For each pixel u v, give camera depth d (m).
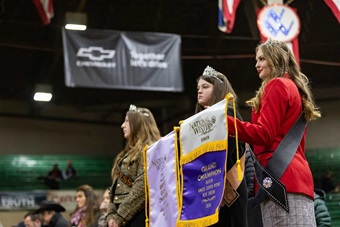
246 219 3.74
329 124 20.22
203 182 3.71
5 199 19.59
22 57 19.91
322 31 18.75
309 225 3.68
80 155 22.12
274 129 3.70
